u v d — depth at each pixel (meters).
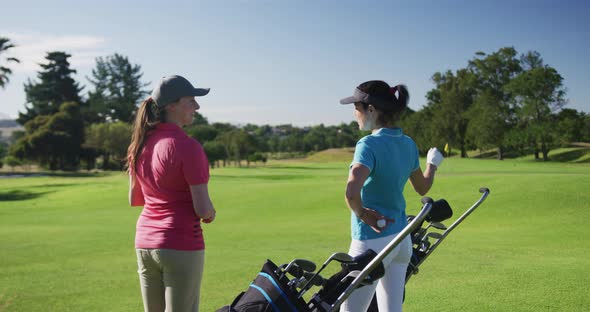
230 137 76.88
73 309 5.02
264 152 110.38
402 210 3.03
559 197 12.61
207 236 10.55
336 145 109.25
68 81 101.50
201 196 2.70
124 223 13.86
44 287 6.02
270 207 15.64
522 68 76.38
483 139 68.69
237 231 11.22
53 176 62.41
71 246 9.59
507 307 4.39
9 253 8.82
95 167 96.00
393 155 2.92
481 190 3.56
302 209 14.97
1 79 61.34
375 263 2.61
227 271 6.66
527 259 6.77
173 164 2.69
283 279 2.77
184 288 2.75
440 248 7.89
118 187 25.94
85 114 103.56
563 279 5.31
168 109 2.85
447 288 5.14
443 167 35.34
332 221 12.52
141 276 2.88
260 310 2.65
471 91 78.44
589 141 80.94
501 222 11.16
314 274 2.72
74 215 16.70
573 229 9.92
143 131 2.84
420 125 83.12
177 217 2.72
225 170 44.47
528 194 13.20
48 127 84.31
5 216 16.95
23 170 86.69
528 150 77.69
